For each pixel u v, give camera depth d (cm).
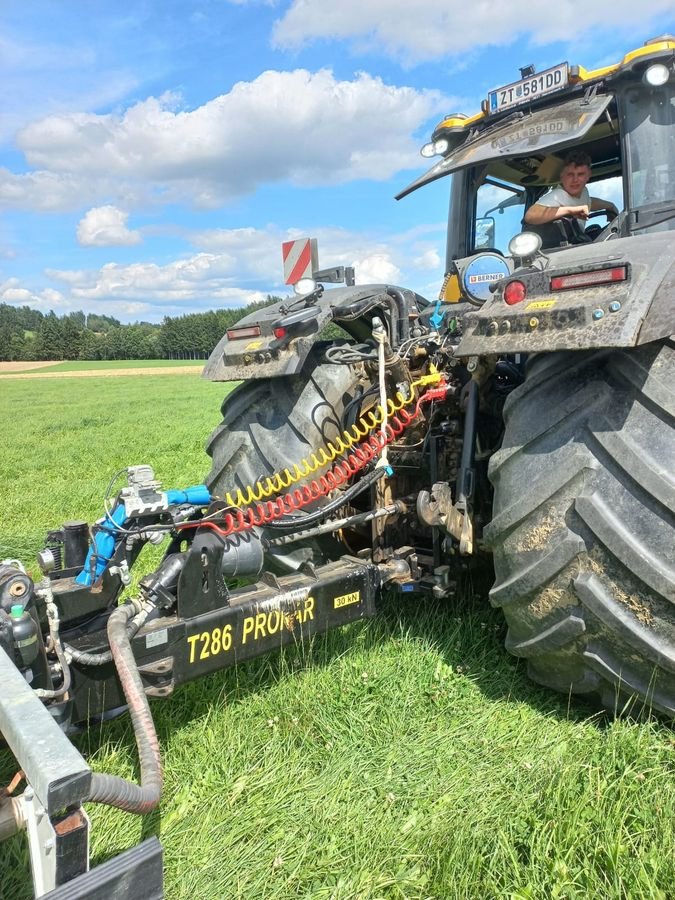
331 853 196
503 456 243
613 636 223
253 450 316
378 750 244
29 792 130
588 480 221
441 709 268
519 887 180
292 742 248
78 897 111
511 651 259
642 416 216
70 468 945
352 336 365
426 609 343
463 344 236
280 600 246
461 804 213
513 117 338
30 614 191
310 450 304
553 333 212
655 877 179
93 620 233
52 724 129
